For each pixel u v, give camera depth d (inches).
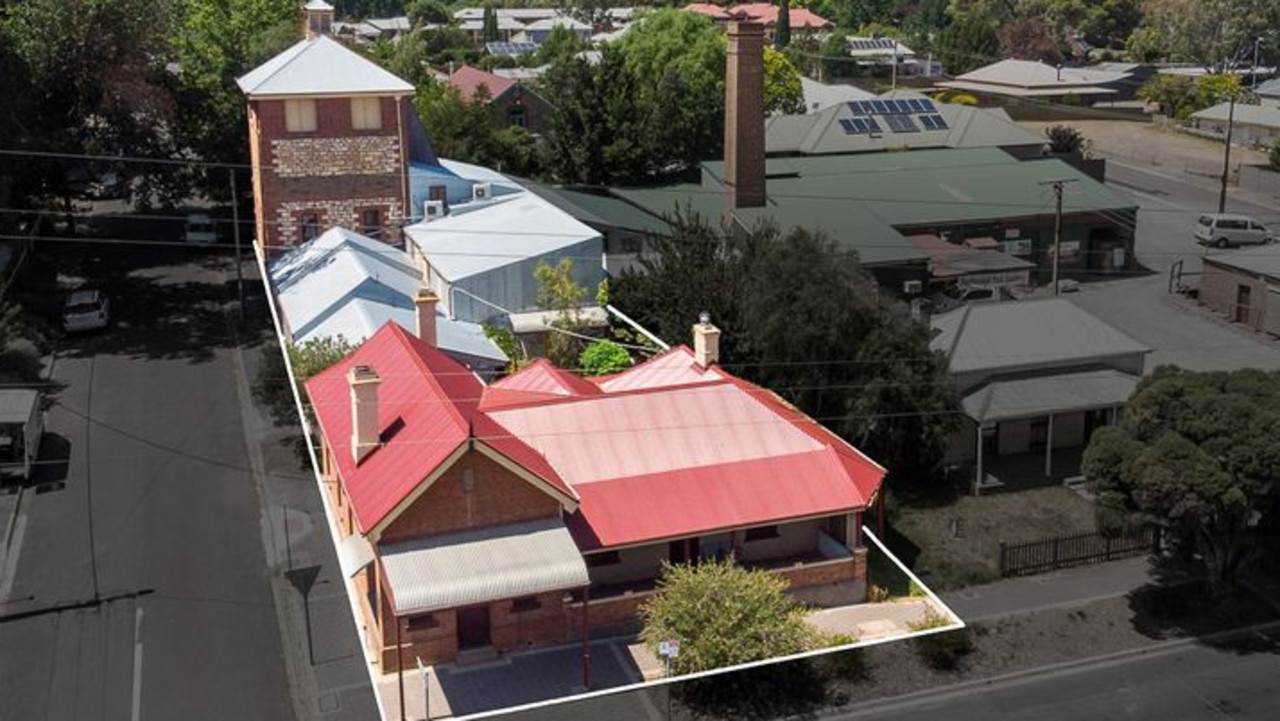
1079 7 6614.2
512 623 1254.9
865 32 6825.8
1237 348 2314.2
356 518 1228.5
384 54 4050.2
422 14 7795.3
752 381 1829.5
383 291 2042.3
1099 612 1491.1
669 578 1285.7
